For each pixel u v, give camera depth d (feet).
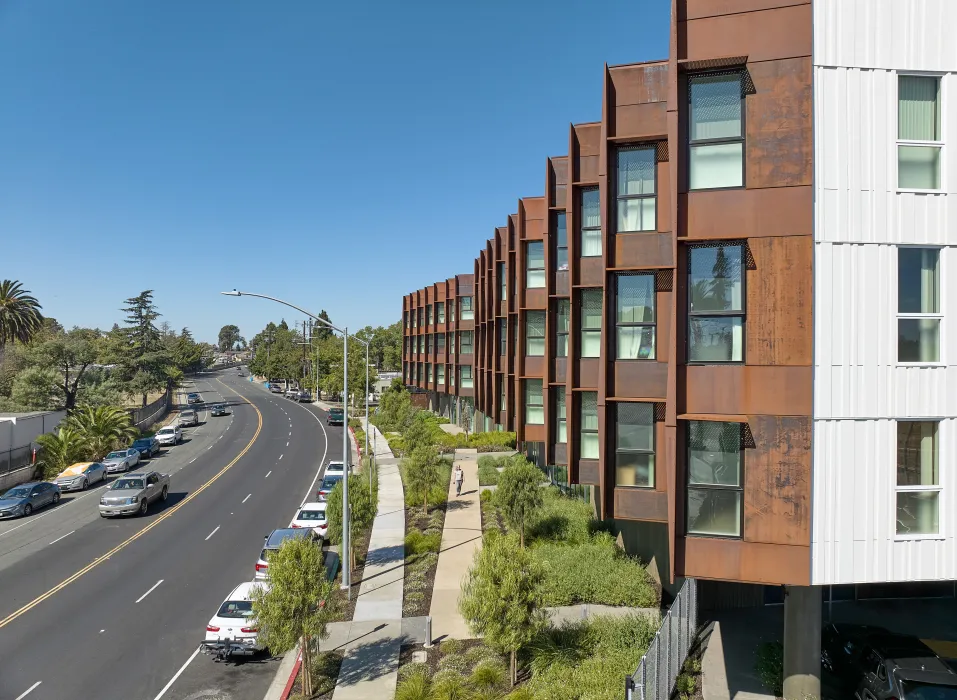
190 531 83.46
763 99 31.76
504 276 115.65
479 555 42.55
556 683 37.06
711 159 32.73
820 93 31.32
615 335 39.73
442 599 57.36
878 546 31.12
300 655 44.39
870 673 36.50
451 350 179.83
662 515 38.52
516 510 67.77
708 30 32.45
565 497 88.43
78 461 131.64
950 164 31.40
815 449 31.07
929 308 31.68
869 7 31.45
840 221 31.24
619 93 40.19
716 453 32.63
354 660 45.70
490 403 124.57
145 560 70.90
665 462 38.47
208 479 121.08
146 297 290.97
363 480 90.02
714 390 32.45
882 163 31.40
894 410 31.14
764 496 31.48
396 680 42.50
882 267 31.27
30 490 97.81
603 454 39.42
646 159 39.47
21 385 188.85
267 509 95.45
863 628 41.75
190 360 424.46
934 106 31.94
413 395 224.53
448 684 39.65
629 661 39.22
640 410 39.40
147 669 45.34
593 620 47.55
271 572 41.42
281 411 261.85
